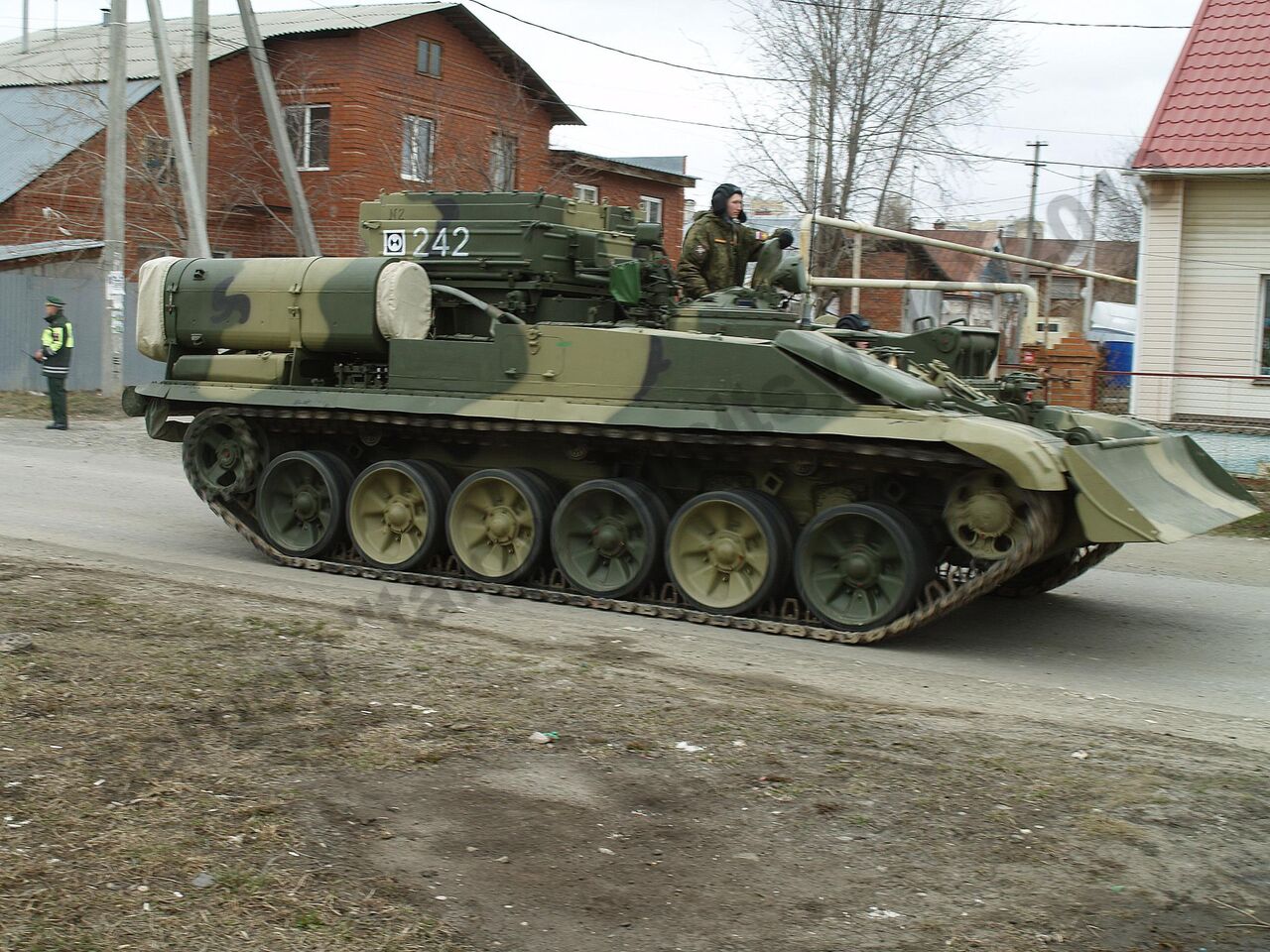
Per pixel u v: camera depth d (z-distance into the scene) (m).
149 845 4.83
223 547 11.34
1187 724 6.97
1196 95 18.41
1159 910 4.62
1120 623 9.77
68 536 11.37
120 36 21.22
